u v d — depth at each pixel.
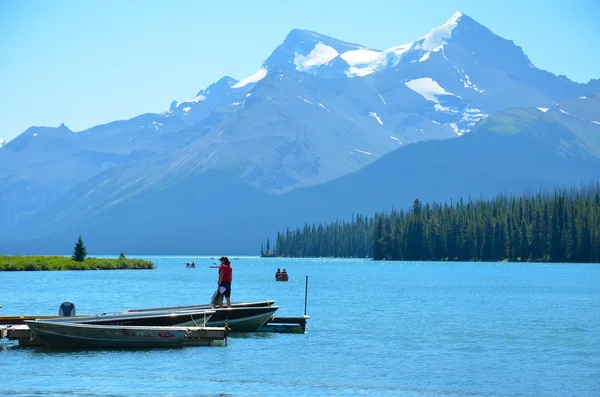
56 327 60.59
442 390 48.34
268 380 50.56
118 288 142.75
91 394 46.31
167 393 46.75
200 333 63.72
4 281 164.12
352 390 48.06
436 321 84.00
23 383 49.09
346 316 89.00
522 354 61.44
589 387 49.44
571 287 152.00
